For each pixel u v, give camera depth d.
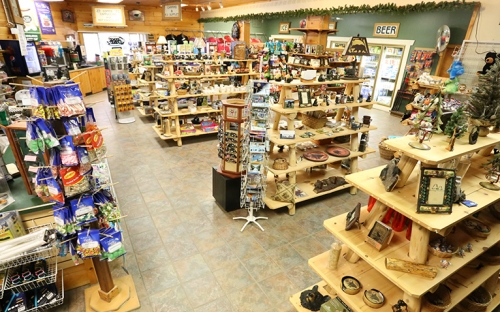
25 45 4.25
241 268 2.95
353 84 4.20
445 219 1.64
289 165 3.75
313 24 7.70
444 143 1.87
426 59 7.90
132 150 5.88
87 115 2.06
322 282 2.47
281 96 3.62
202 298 2.60
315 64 7.36
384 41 8.91
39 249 1.98
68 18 11.27
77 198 2.02
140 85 8.27
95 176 2.16
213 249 3.20
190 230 3.49
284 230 3.54
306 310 2.19
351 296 1.95
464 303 2.36
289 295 2.66
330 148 4.34
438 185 1.68
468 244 1.97
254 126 3.22
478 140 1.96
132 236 3.36
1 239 1.99
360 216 2.24
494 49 5.62
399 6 7.59
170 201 4.09
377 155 5.88
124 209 3.88
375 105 9.77
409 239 1.98
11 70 4.04
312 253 3.19
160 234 3.41
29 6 8.76
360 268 2.18
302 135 3.80
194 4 12.05
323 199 4.27
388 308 1.86
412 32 8.19
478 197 1.89
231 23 13.38
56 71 6.09
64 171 1.89
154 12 13.44
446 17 7.34
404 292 1.81
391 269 1.74
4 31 3.89
